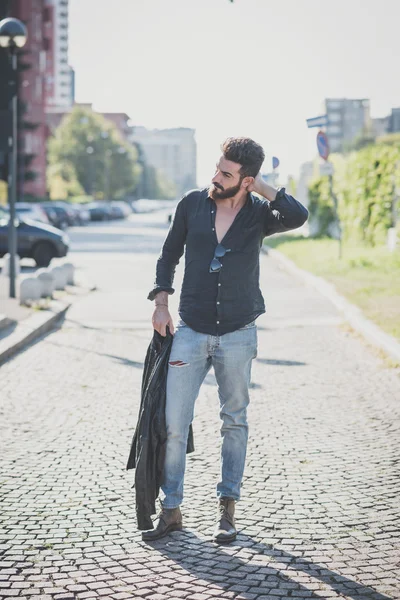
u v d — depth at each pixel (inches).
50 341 429.4
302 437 249.6
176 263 176.1
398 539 169.2
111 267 927.7
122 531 174.4
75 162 4402.1
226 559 159.5
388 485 204.1
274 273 826.2
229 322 168.1
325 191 1243.8
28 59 3582.7
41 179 3777.1
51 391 312.5
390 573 152.6
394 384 325.4
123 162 4584.2
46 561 158.4
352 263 796.6
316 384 326.3
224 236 167.0
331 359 378.3
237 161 162.6
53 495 196.5
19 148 2947.8
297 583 148.4
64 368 357.7
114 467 219.5
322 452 233.5
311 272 760.3
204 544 167.3
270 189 165.0
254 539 169.8
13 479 208.4
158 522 171.6
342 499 194.1
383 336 407.5
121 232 1908.2
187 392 170.7
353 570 154.0
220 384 173.9
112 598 142.3
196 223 168.1
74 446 239.6
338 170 1142.3
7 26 557.0
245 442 176.4
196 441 244.5
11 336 410.9
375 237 978.1
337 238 1232.2
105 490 200.7
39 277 604.4
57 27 7628.0
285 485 204.5
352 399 300.7
